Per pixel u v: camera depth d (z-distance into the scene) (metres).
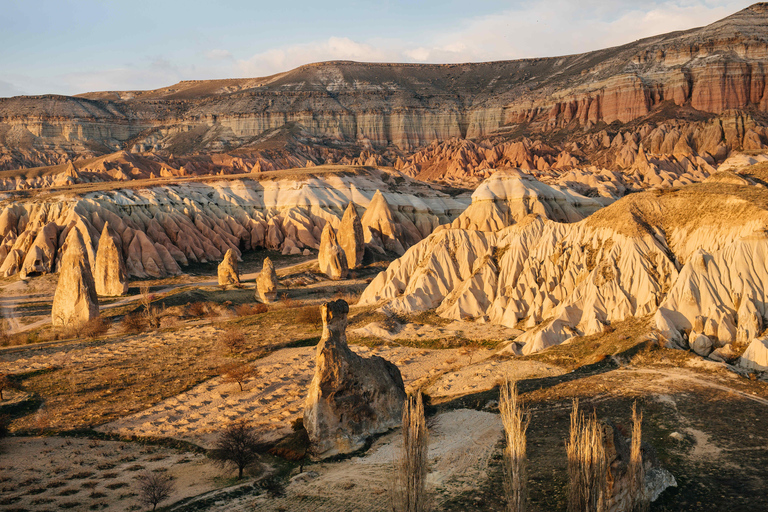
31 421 49.47
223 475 38.25
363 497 32.66
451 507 30.30
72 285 85.69
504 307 73.81
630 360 51.69
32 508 33.09
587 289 65.19
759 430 36.84
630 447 28.75
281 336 75.19
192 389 56.50
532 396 45.91
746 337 51.25
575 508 25.42
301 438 42.44
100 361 66.38
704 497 29.67
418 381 56.22
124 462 41.03
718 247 59.47
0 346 77.88
